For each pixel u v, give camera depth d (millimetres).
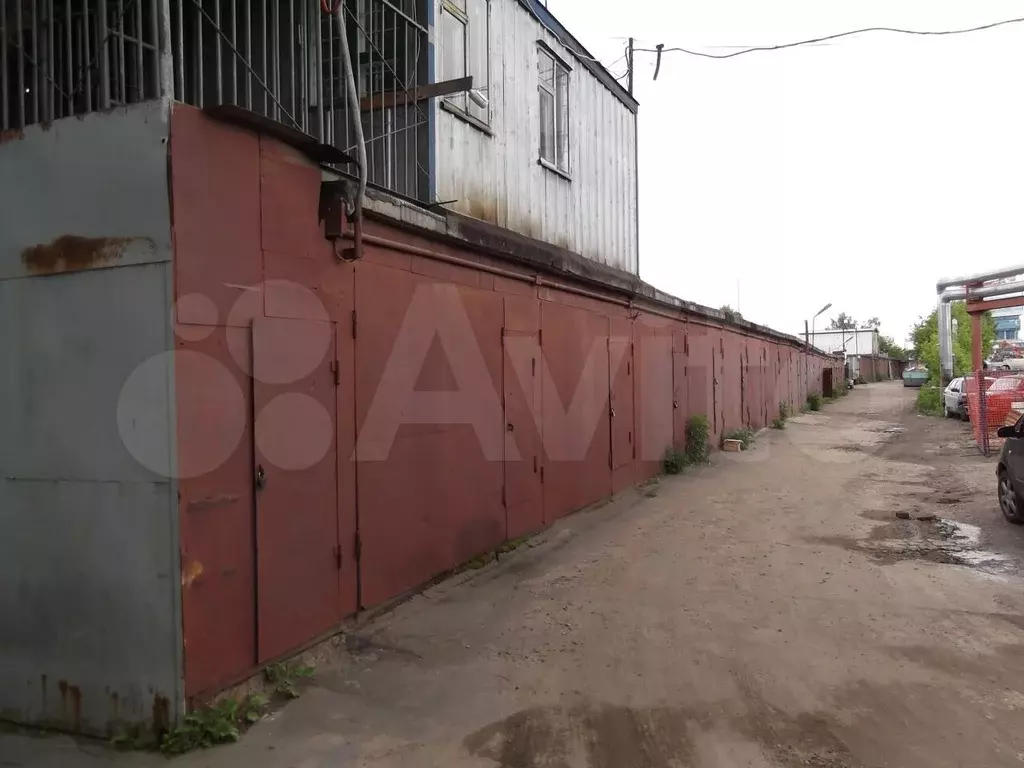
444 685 4605
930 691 4457
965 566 7219
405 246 6023
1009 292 17844
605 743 3912
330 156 5008
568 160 11031
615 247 12969
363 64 7551
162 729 3887
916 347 47500
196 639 3938
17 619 4211
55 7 4957
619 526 9109
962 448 16406
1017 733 3941
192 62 6664
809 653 5074
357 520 5414
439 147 7598
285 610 4641
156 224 3850
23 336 4184
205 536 4016
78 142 4023
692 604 6133
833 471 13703
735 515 9734
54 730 4125
